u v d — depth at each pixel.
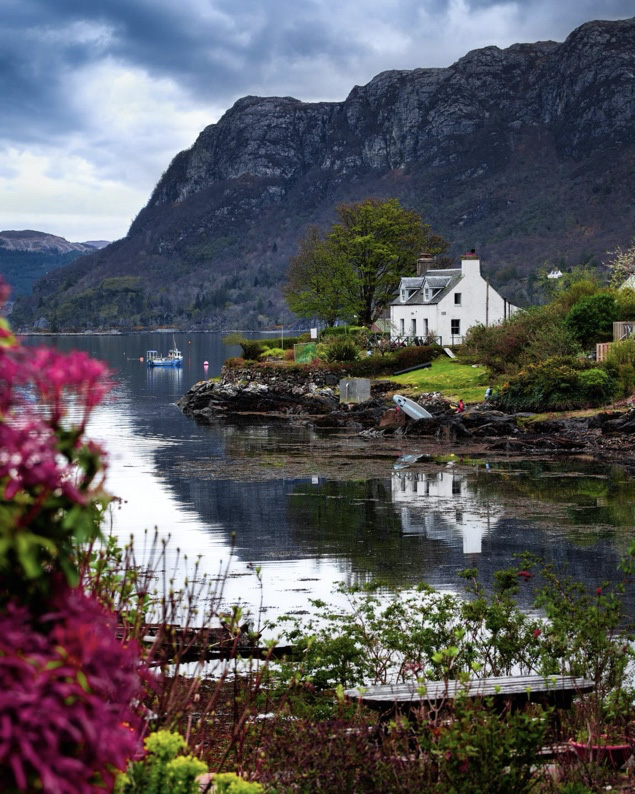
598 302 65.50
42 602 4.27
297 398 75.50
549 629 11.41
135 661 4.75
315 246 114.44
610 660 10.74
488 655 11.51
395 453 49.34
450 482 39.16
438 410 59.47
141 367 157.88
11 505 4.07
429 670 9.72
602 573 22.75
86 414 4.33
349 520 30.62
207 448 51.91
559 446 50.03
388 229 106.06
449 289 90.12
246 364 84.56
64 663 4.01
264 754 7.68
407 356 78.62
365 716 8.68
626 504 33.38
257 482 39.22
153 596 14.30
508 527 29.27
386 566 23.77
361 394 70.81
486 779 7.02
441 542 27.02
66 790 3.86
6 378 4.19
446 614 12.37
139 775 5.66
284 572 22.83
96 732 3.99
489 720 7.25
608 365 57.09
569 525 29.50
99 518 5.78
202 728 7.90
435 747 7.20
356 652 11.30
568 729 9.25
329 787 6.94
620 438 50.25
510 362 68.31
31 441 4.12
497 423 55.00
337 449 51.28
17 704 3.77
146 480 39.66
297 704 10.10
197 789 5.79
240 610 8.99
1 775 3.85
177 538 27.27
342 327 97.19
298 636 13.46
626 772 8.42
